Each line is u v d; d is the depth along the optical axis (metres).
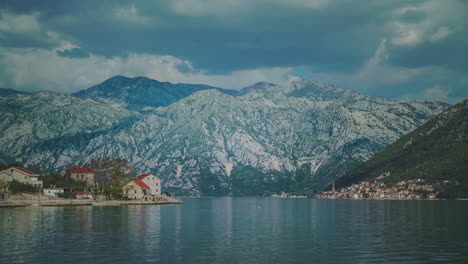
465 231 103.81
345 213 182.88
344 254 71.81
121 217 143.38
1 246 77.88
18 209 186.00
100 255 69.94
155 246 79.38
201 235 96.44
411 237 92.38
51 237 90.00
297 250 75.88
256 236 95.44
